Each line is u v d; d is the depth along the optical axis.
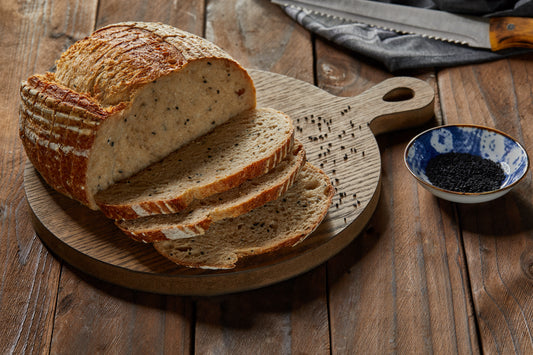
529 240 0.83
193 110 0.88
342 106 0.96
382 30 1.07
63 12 1.14
